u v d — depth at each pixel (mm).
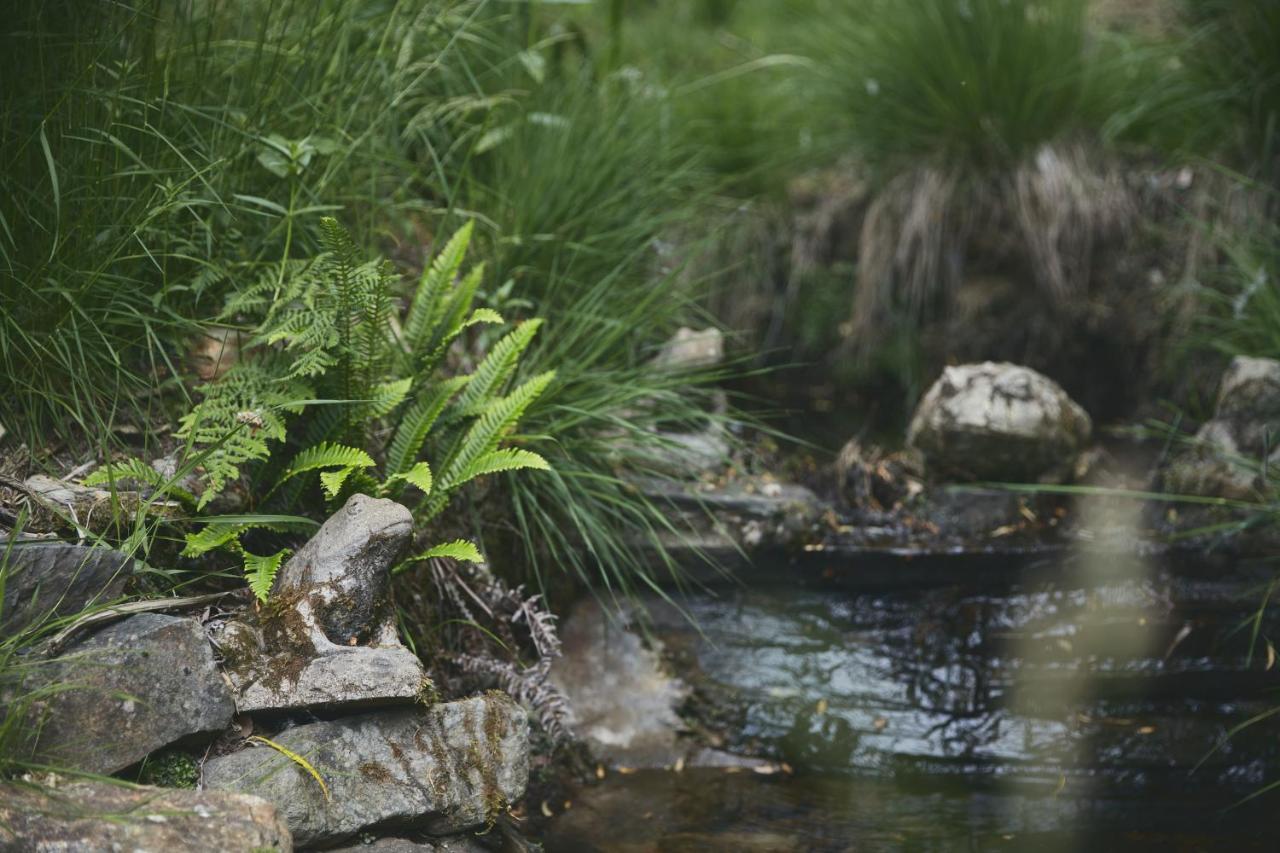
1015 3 5523
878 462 4660
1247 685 3928
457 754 2816
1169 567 4074
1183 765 3787
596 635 4047
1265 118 5309
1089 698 3934
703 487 4234
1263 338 4730
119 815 2334
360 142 3787
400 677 2709
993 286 5633
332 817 2637
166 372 3398
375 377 3242
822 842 3424
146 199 3307
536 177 4383
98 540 2750
